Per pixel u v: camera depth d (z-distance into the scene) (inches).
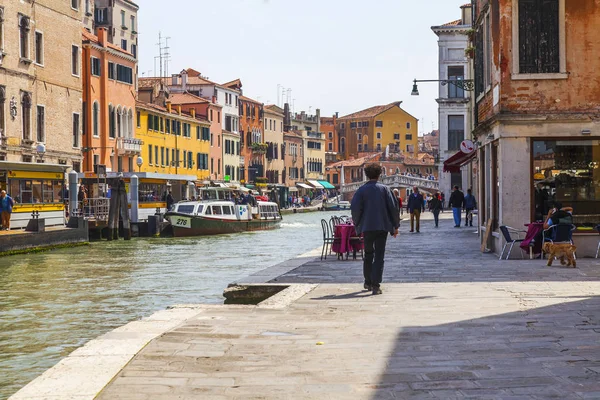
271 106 5708.7
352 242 866.8
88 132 2711.6
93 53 2736.2
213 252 1550.2
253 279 650.8
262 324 408.2
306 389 274.5
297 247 1706.4
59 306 768.9
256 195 4010.8
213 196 3107.8
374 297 518.9
